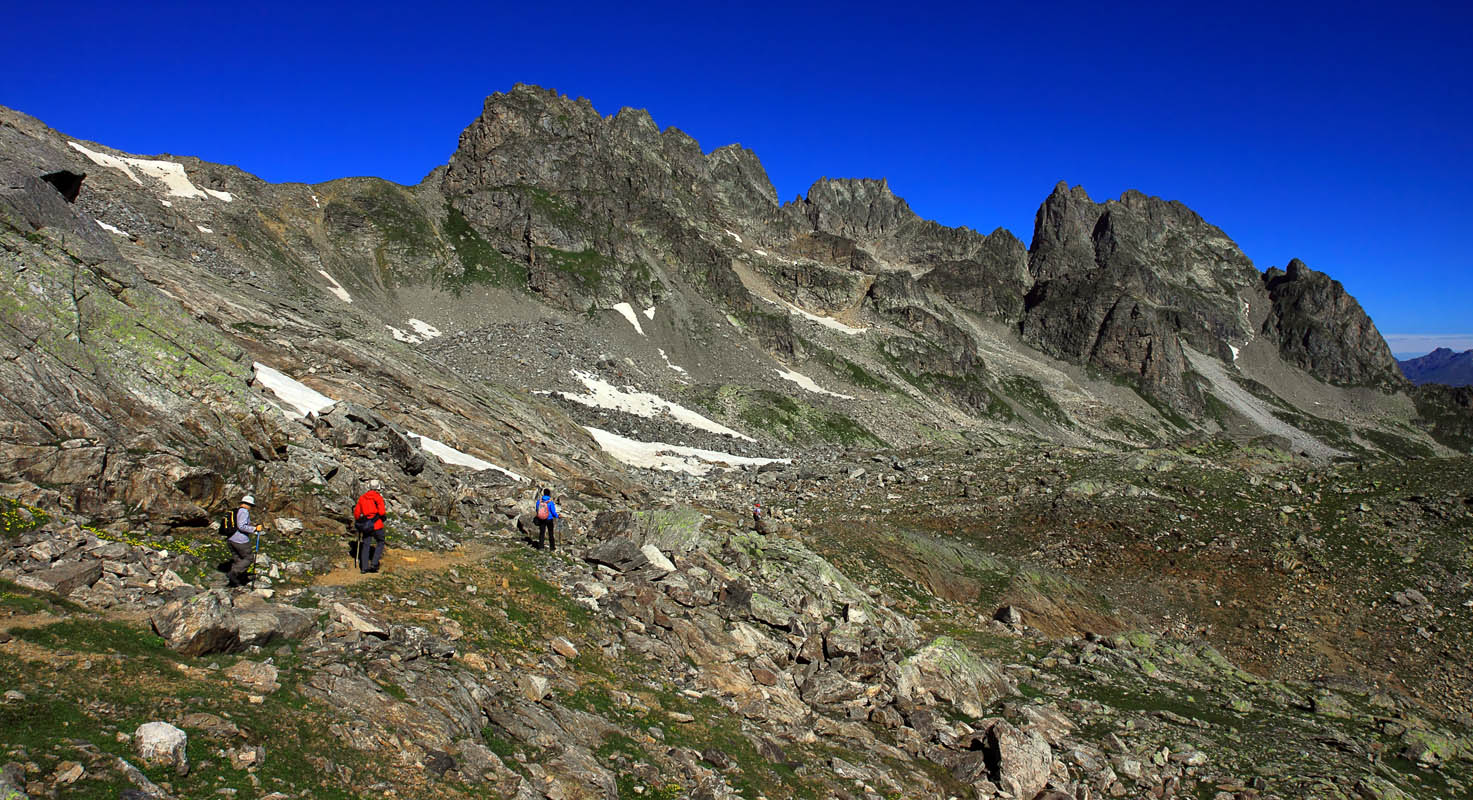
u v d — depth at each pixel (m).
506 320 154.62
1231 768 22.53
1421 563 43.06
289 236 147.75
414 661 14.09
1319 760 23.66
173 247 112.31
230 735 10.16
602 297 176.62
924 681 23.39
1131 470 58.94
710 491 61.38
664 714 16.45
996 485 60.19
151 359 22.50
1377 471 55.81
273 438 23.45
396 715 12.05
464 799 10.87
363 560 18.62
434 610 17.16
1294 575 43.28
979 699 23.80
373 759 10.93
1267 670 36.84
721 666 20.41
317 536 20.64
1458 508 47.16
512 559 22.88
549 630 18.41
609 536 29.44
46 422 18.38
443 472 32.81
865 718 20.62
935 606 37.31
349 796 10.05
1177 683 31.02
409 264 160.38
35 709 9.20
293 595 15.55
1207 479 55.78
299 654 13.09
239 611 13.44
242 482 20.69
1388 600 40.56
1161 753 22.69
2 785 7.73
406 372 47.34
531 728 13.57
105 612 12.43
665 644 20.20
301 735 10.80
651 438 96.44
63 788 8.19
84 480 17.27
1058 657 31.95
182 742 9.44
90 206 109.81
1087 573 45.25
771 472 76.00
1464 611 39.16
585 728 14.49
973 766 18.61
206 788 9.16
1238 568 44.31
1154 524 49.16
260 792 9.46
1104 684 29.30
